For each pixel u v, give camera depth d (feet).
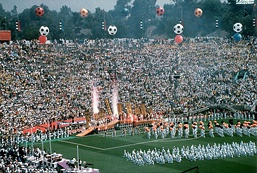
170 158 260.42
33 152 269.03
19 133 328.70
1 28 616.80
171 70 503.61
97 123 375.45
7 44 470.80
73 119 374.22
